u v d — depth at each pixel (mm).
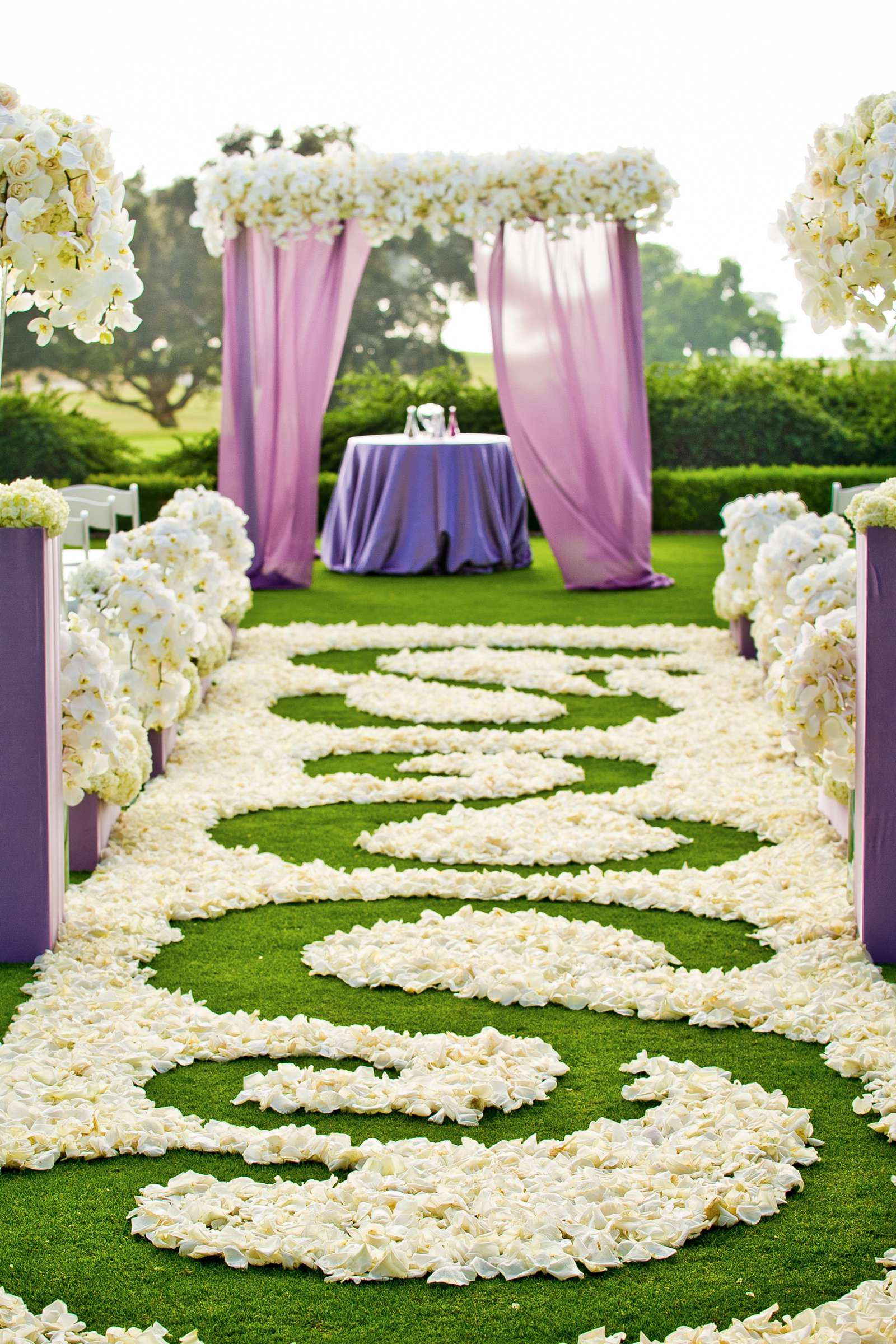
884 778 3865
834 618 4262
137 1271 2527
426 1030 3504
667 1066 3273
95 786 4551
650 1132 2949
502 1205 2666
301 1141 2926
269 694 7246
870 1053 3273
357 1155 2846
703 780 5617
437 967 3844
